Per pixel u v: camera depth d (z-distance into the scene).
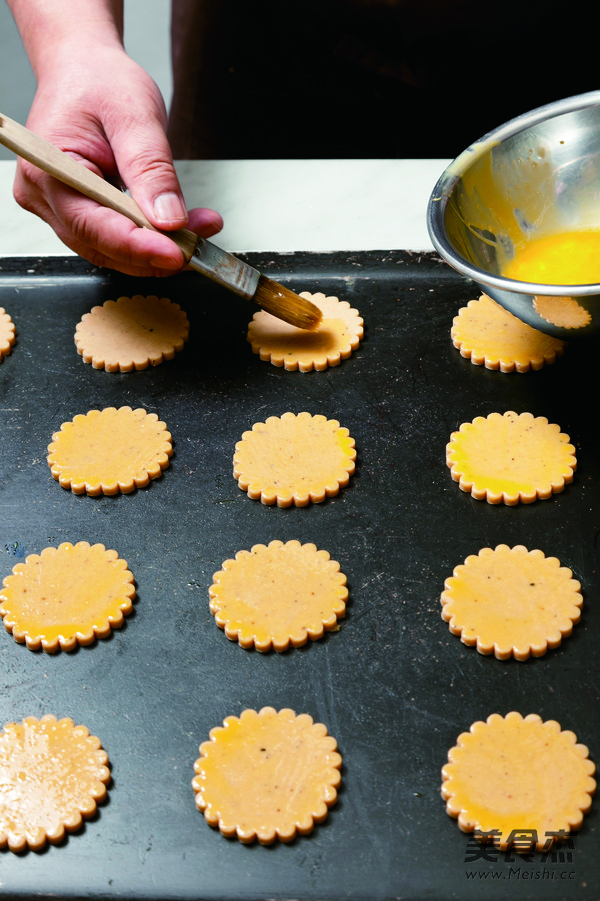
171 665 0.64
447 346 0.76
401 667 0.63
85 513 0.70
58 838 0.59
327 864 0.58
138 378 0.76
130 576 0.67
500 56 0.90
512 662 0.63
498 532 0.68
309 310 0.75
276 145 1.00
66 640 0.64
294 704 0.62
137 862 0.58
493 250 0.73
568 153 0.73
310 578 0.66
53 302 0.80
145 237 0.71
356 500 0.69
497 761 0.60
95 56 0.79
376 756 0.61
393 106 0.95
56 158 0.71
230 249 0.82
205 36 0.96
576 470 0.70
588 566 0.66
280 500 0.69
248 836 0.58
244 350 0.77
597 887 0.57
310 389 0.75
